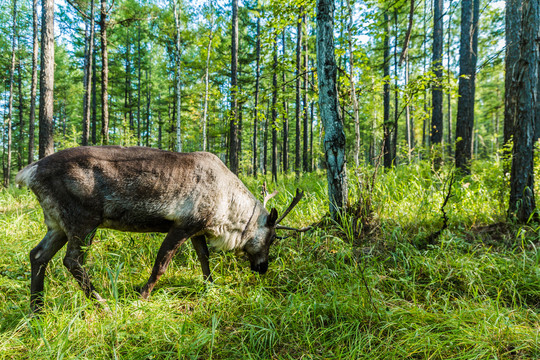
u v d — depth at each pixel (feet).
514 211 13.56
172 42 47.06
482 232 13.61
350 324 8.56
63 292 9.91
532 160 13.33
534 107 13.23
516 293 9.79
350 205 14.88
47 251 9.37
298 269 12.14
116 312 8.05
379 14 16.51
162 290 10.59
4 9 69.15
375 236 13.84
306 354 7.66
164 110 85.10
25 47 74.69
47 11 29.45
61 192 8.85
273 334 8.09
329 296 9.82
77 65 75.51
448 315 8.43
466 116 30.14
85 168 8.95
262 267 12.47
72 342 7.45
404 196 18.51
